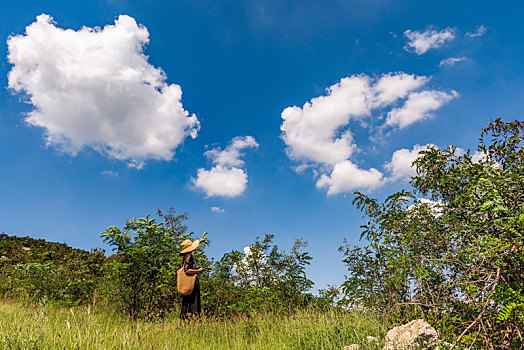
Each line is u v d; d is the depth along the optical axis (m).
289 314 7.87
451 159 5.57
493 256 3.86
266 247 9.87
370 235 5.77
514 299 3.64
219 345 5.65
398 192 5.62
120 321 7.71
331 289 7.61
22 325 4.65
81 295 9.86
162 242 9.27
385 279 5.55
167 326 6.59
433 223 5.41
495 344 3.94
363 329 5.43
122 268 8.83
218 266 10.38
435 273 5.01
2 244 18.75
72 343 4.10
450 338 4.35
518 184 4.19
